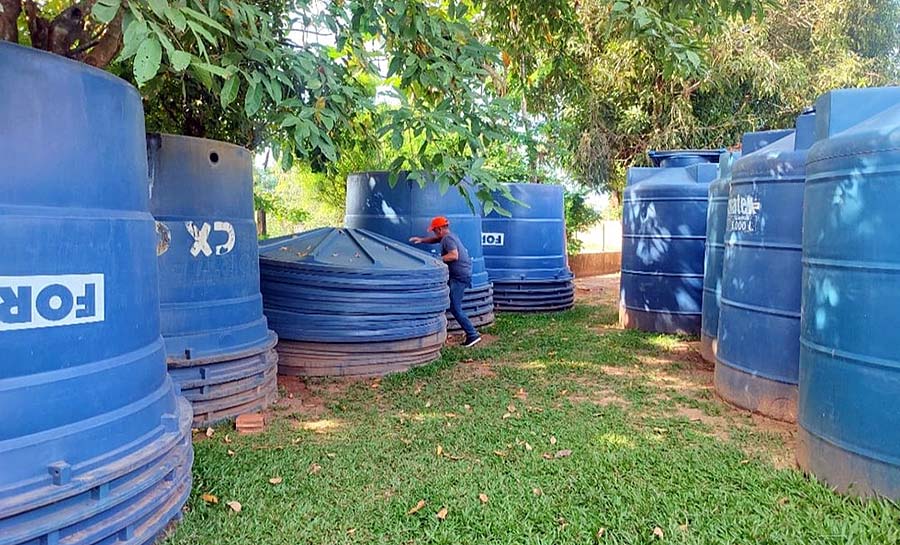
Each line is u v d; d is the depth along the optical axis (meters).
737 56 15.11
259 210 12.10
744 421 5.09
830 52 16.41
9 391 2.42
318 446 4.43
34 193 2.50
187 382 4.66
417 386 6.06
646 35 4.48
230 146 4.95
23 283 2.45
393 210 8.45
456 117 4.18
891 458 3.33
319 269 6.30
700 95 16.19
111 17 2.43
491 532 3.25
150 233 3.15
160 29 2.69
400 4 3.89
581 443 4.52
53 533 2.45
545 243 10.99
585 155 16.95
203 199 4.75
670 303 8.93
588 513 3.44
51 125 2.55
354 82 4.64
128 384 2.87
